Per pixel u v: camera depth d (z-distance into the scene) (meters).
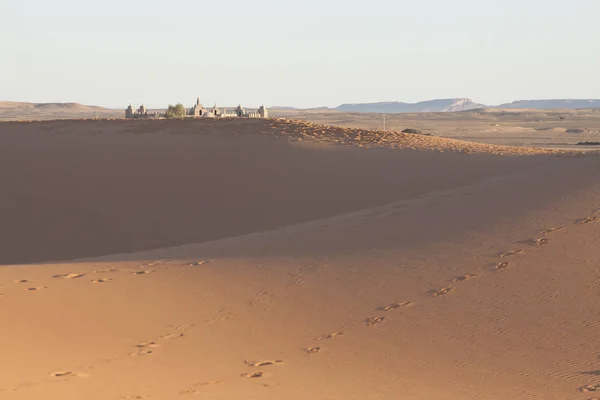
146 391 13.69
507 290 19.95
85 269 25.69
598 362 15.61
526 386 14.42
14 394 12.80
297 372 15.35
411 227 27.33
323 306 20.05
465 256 23.00
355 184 40.28
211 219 38.59
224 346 17.19
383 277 21.95
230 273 23.86
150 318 19.34
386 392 14.03
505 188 31.25
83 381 14.06
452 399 13.65
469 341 17.09
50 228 39.47
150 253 30.02
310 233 29.00
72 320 18.81
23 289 22.02
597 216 25.27
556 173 32.50
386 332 17.95
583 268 20.95
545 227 24.75
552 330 17.38
